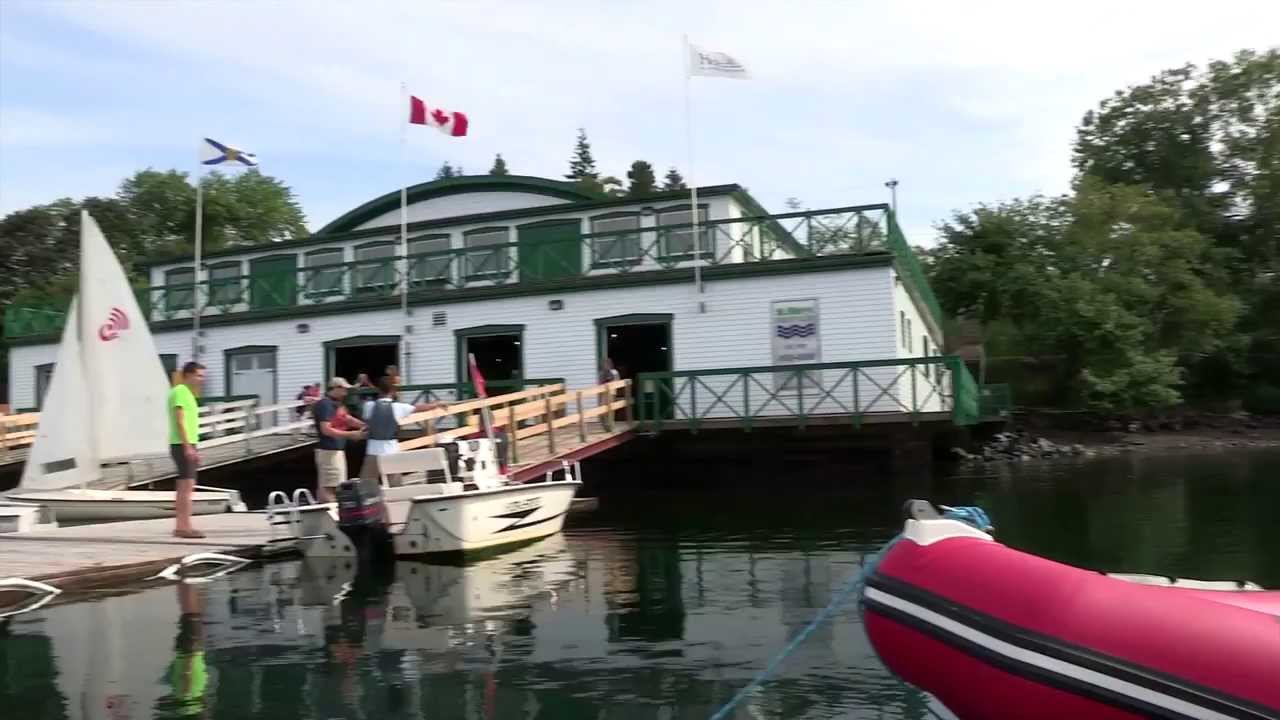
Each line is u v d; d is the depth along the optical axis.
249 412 18.45
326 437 11.83
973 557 4.16
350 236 23.34
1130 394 29.41
